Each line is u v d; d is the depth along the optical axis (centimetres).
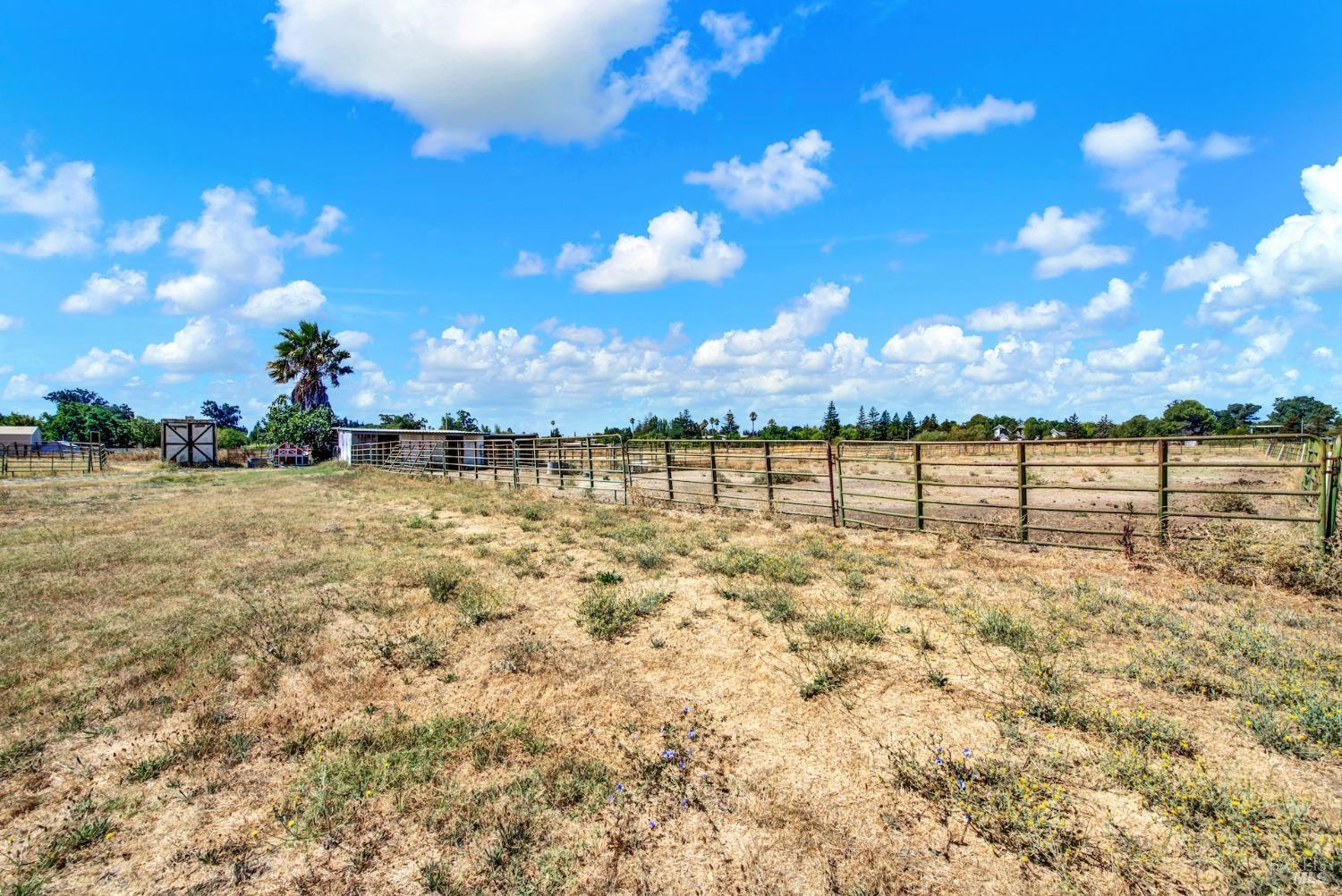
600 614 614
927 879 267
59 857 290
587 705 438
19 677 486
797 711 420
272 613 642
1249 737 360
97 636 577
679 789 336
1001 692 430
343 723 414
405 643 560
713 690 456
